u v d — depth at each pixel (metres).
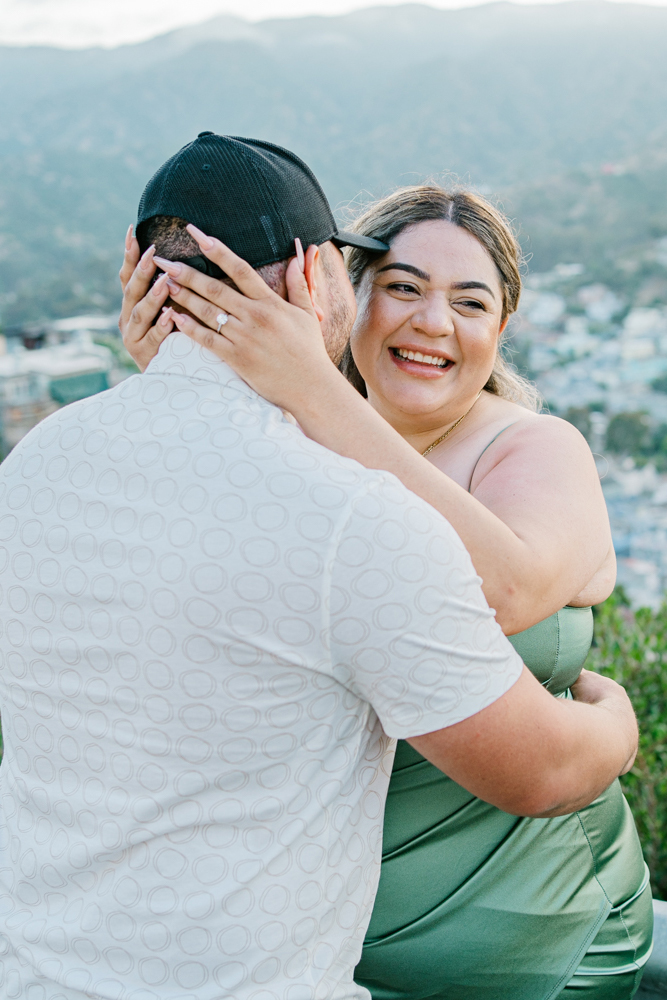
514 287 1.32
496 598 0.86
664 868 2.15
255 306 0.79
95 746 0.76
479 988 1.01
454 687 0.71
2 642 0.83
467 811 1.01
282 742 0.72
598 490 1.11
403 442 0.84
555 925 1.03
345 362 1.52
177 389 0.80
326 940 0.78
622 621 2.66
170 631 0.71
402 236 1.25
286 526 0.69
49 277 132.88
